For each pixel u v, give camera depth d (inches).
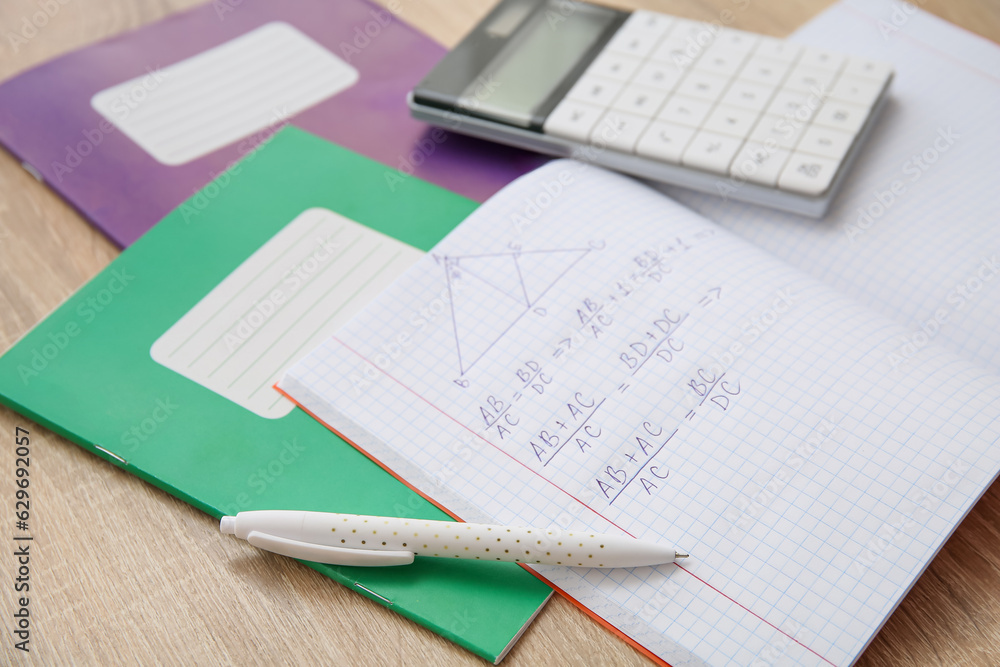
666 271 19.2
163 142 22.5
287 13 25.4
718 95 21.0
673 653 16.0
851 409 17.3
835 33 23.3
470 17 25.1
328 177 21.5
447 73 22.0
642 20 22.6
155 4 25.8
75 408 18.3
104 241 21.1
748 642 15.8
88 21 25.5
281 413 18.3
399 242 20.5
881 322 18.3
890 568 16.1
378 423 17.9
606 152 20.8
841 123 20.4
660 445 17.4
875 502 16.6
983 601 16.4
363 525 16.6
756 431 17.3
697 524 16.7
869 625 15.8
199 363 18.9
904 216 19.8
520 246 19.8
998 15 23.5
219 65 24.2
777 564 16.3
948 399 17.3
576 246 19.7
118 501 17.7
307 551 16.6
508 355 18.5
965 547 16.8
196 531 17.3
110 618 16.6
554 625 16.4
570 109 21.1
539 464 17.4
